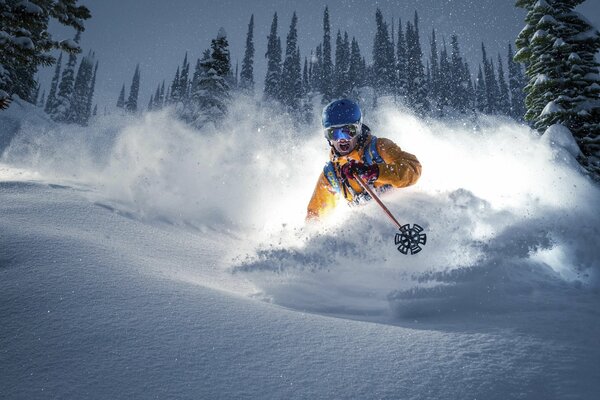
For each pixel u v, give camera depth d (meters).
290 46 52.97
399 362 1.47
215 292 2.17
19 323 1.62
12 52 8.77
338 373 1.40
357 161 3.71
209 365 1.42
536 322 1.89
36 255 2.29
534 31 10.80
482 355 1.51
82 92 52.22
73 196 4.34
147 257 2.77
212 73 22.52
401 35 58.38
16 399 1.19
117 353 1.45
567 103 9.92
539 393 1.25
